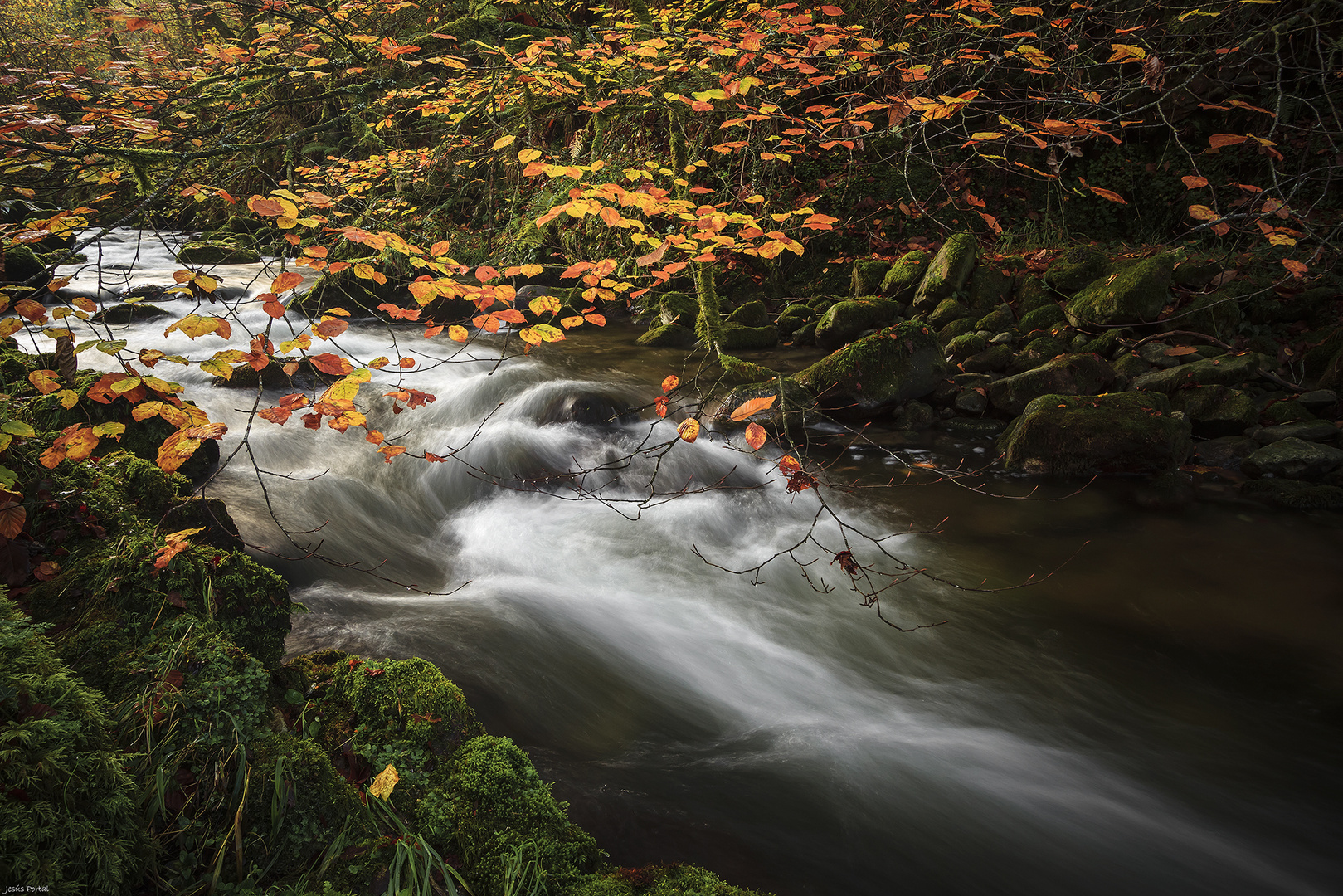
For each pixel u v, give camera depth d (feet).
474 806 7.45
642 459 20.29
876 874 8.46
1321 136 26.73
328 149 42.06
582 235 35.29
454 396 24.06
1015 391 21.89
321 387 23.41
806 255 33.17
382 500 17.60
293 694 8.51
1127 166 30.94
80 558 8.75
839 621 14.06
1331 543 16.22
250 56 24.48
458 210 37.96
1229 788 10.25
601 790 9.19
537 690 11.14
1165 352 22.33
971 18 19.34
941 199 32.40
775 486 19.47
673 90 22.71
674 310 30.60
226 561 8.99
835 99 33.42
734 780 9.77
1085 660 12.92
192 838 6.30
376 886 6.49
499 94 25.68
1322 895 8.64
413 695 8.32
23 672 6.29
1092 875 8.80
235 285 35.04
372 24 33.78
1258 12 20.44
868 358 22.40
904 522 17.60
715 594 14.87
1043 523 17.33
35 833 5.06
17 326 8.61
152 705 6.84
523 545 16.49
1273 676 12.46
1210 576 15.19
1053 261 28.25
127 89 20.72
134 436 13.52
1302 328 23.20
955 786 10.02
